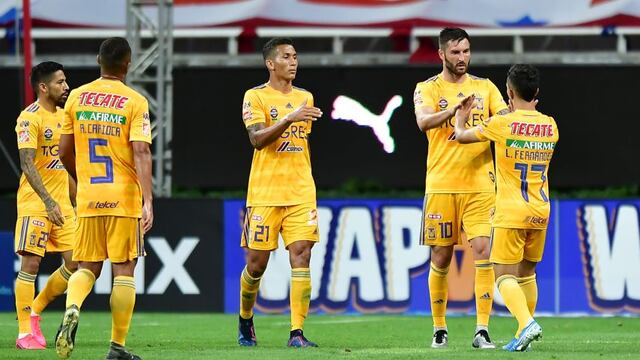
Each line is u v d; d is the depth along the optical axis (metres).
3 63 63.12
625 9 60.88
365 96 60.34
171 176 58.66
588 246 51.12
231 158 61.34
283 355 29.88
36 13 62.91
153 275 52.53
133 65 54.72
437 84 33.59
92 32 63.41
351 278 51.69
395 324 46.22
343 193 60.22
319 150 60.72
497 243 30.72
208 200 52.50
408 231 51.50
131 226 27.75
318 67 60.41
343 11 62.53
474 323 46.84
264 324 46.25
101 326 44.53
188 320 48.28
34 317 35.09
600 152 59.78
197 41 65.94
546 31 61.59
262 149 34.31
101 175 27.62
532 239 31.17
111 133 27.58
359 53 64.25
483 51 64.12
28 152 33.19
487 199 33.03
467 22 61.88
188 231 52.47
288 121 32.97
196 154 61.38
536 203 30.56
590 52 63.12
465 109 31.31
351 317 50.09
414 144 60.38
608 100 59.66
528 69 30.56
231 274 52.28
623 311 50.94
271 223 34.31
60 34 63.22
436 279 33.69
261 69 60.97
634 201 50.84
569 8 61.84
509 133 30.42
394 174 60.56
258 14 62.28
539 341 35.97
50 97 34.34
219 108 61.16
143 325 45.53
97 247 27.86
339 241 51.72
